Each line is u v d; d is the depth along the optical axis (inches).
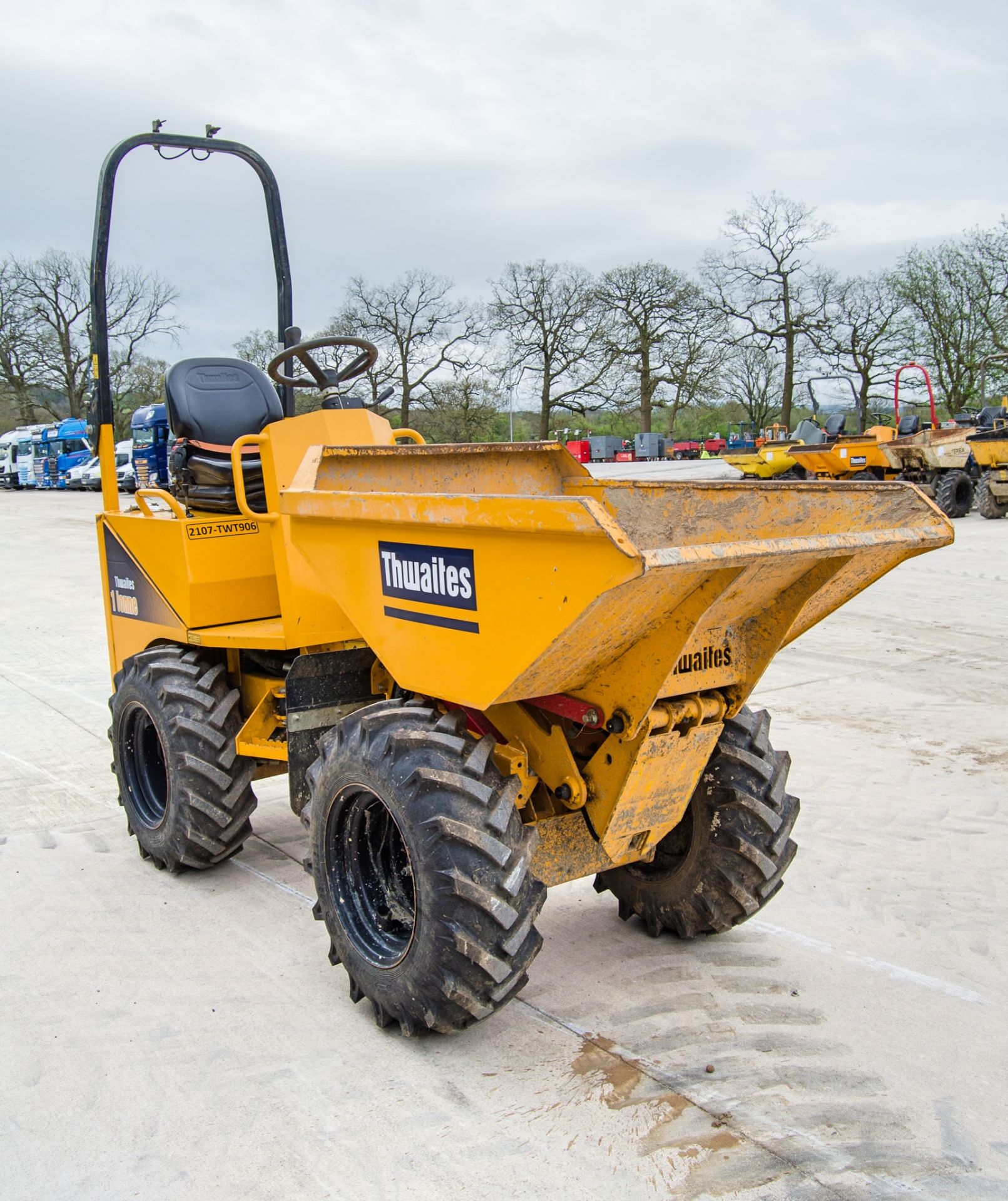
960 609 391.9
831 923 147.3
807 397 1572.3
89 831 189.8
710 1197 91.7
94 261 179.2
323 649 146.9
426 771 107.5
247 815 163.5
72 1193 93.0
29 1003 127.1
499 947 105.8
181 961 138.3
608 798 117.3
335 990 130.6
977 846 174.1
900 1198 91.6
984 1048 115.6
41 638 383.2
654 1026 120.5
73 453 1556.3
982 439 737.6
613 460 1644.9
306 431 145.3
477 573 101.5
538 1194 92.0
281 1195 92.4
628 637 103.1
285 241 191.3
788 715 257.9
